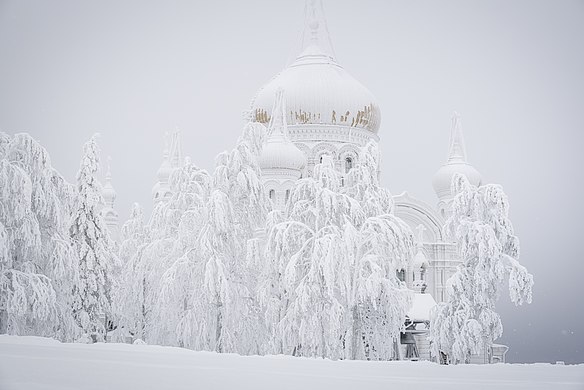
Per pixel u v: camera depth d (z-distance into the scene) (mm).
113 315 47250
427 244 59875
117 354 25797
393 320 35750
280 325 35812
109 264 43594
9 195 35469
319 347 34781
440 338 38000
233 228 38188
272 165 55562
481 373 23375
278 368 23438
